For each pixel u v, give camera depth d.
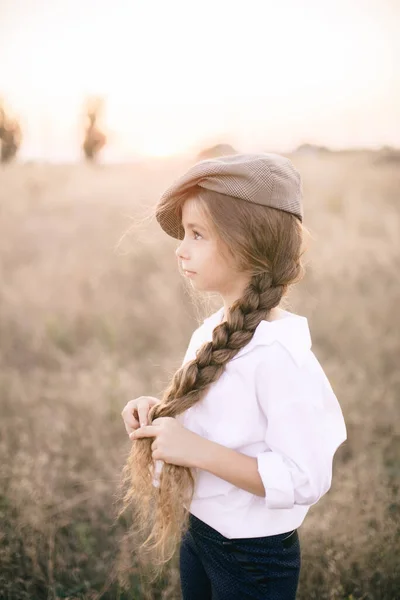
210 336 1.44
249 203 1.17
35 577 2.08
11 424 3.20
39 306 5.04
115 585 2.08
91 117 12.09
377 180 8.27
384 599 1.94
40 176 9.88
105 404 3.35
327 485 1.16
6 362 4.27
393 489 2.52
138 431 1.23
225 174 1.16
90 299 5.20
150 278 5.56
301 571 2.05
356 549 2.07
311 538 2.16
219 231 1.17
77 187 9.09
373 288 5.08
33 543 2.17
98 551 2.27
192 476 1.25
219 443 1.22
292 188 1.21
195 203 1.21
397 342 4.18
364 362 3.97
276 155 1.24
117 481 2.59
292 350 1.15
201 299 1.81
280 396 1.14
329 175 8.70
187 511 1.32
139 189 8.64
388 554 2.04
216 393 1.21
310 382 1.17
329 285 5.04
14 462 2.74
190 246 1.24
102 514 2.47
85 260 6.02
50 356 4.32
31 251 6.57
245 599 1.26
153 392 3.54
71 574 2.11
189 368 1.22
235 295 1.30
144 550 2.08
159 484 1.31
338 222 6.52
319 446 1.14
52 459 2.88
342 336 4.29
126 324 4.70
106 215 7.59
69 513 2.43
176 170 9.34
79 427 3.11
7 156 11.13
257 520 1.24
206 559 1.30
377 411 3.28
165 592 1.92
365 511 2.27
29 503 2.38
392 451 2.96
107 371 3.79
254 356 1.17
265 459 1.13
